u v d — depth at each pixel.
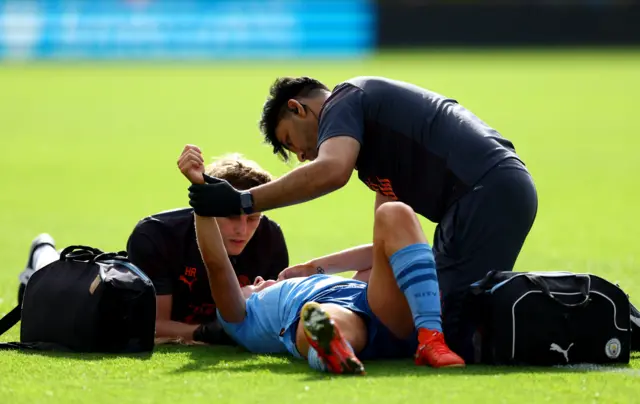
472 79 107.94
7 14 143.88
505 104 89.38
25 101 94.56
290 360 17.02
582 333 16.09
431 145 17.45
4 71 124.94
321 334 15.08
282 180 16.52
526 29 158.50
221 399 13.82
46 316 17.77
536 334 15.88
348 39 147.62
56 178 52.62
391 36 156.62
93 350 17.47
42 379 15.16
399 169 17.73
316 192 16.61
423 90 18.19
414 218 15.98
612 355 16.27
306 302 17.02
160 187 49.38
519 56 143.88
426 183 17.59
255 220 18.97
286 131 18.38
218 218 18.64
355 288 17.12
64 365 16.22
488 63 129.00
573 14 158.25
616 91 100.88
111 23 145.62
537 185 50.44
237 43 146.50
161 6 145.62
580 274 16.34
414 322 16.09
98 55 145.75
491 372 15.45
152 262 19.45
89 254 18.20
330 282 17.27
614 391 14.30
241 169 18.98
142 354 17.56
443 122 17.58
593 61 133.62
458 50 155.50
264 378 15.13
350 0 148.50
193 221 19.73
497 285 15.99
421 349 15.99
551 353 15.95
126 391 14.37
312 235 36.25
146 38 146.00
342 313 16.31
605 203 44.69
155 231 19.55
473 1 165.25
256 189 16.44
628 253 32.41
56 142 68.44
